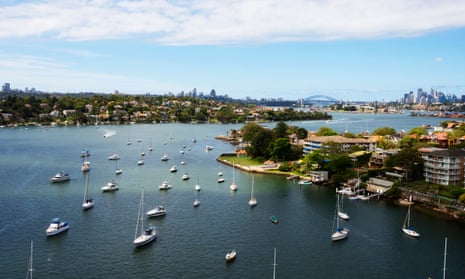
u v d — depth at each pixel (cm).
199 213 16000
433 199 17175
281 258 11981
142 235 12962
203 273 10944
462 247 12975
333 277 10938
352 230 14375
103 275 10738
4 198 17588
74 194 18538
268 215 15925
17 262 11344
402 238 13688
